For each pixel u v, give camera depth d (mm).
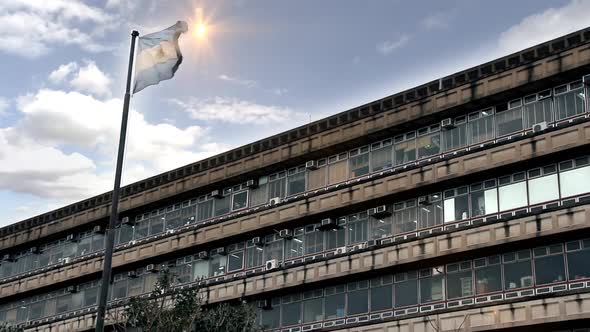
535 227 34969
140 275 52875
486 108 39281
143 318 34375
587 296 32531
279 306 44938
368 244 41812
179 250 50312
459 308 36219
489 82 38594
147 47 24734
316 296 43469
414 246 39062
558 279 34500
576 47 35844
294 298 44469
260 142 48031
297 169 46875
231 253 48438
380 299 40594
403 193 40750
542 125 36375
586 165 35094
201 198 51594
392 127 42125
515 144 36875
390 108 42438
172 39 24766
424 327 37219
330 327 41219
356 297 41656
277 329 44438
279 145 47219
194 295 35781
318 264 42906
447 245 37812
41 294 60000
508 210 37125
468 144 39469
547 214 34781
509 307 34625
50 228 60281
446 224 39219
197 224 51000
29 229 62094
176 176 52375
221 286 46906
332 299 42719
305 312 43625
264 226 46250
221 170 49906
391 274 40562
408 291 39562
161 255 51219
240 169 48781
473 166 38125
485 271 37000
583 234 34031
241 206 49031
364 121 43438
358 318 41125
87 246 58000
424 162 40438
